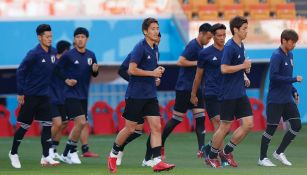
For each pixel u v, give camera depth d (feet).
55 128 122.01
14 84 208.44
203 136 124.57
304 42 217.56
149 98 97.19
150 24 96.89
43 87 111.04
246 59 101.76
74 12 232.12
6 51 222.89
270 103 108.88
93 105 195.42
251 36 217.56
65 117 127.75
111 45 227.61
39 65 109.60
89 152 131.13
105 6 234.38
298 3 253.65
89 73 119.75
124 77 108.58
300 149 145.07
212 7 247.09
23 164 116.67
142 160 122.01
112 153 99.14
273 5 250.37
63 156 120.16
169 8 231.30
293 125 109.60
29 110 110.73
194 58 120.88
